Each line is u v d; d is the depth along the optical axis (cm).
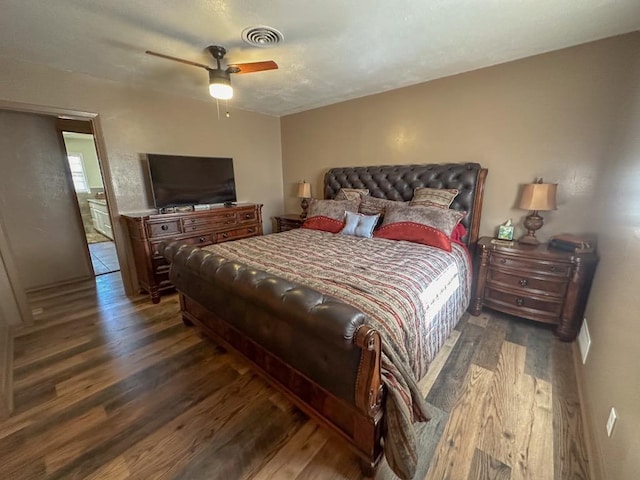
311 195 459
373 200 334
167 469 133
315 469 132
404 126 339
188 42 218
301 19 188
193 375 196
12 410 167
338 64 262
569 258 221
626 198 179
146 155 329
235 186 426
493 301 264
